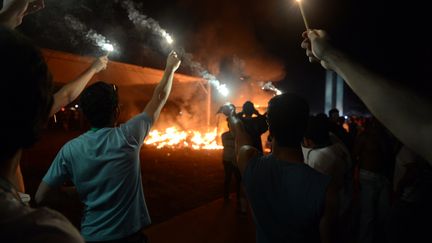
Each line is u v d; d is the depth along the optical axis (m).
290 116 1.84
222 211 6.46
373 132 4.31
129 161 2.11
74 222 5.35
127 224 2.10
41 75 0.75
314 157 3.26
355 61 0.90
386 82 0.78
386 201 4.14
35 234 0.66
